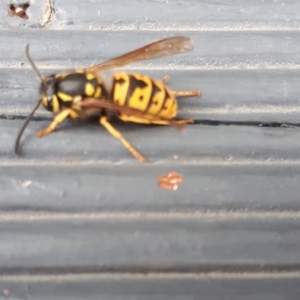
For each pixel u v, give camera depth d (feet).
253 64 0.20
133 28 0.21
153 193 0.18
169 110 0.19
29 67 0.20
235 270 0.17
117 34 0.21
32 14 0.21
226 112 0.20
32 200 0.18
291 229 0.18
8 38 0.20
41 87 0.19
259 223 0.18
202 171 0.18
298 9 0.21
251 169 0.18
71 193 0.18
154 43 0.19
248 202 0.18
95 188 0.18
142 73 0.20
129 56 0.19
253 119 0.19
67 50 0.20
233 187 0.18
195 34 0.21
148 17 0.21
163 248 0.17
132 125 0.19
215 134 0.19
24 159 0.18
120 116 0.19
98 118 0.19
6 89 0.19
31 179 0.18
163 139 0.19
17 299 0.17
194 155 0.19
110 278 0.17
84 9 0.21
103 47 0.20
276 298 0.17
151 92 0.19
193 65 0.20
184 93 0.20
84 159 0.18
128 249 0.17
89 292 0.17
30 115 0.19
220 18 0.21
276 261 0.17
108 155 0.19
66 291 0.17
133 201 0.18
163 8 0.21
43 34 0.20
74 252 0.17
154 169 0.18
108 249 0.17
